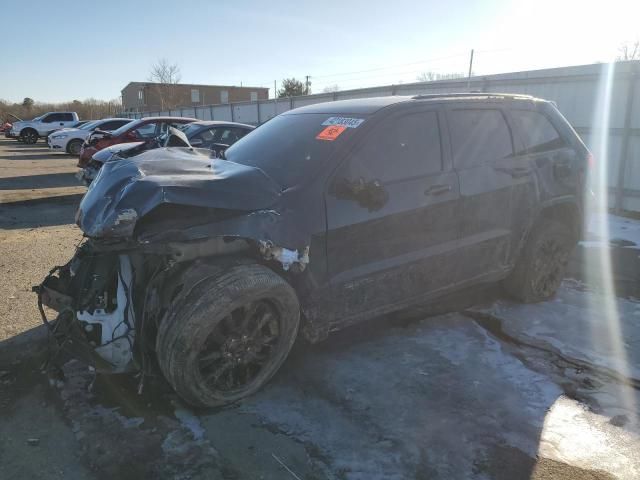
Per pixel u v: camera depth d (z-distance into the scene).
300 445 2.78
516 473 2.59
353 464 2.64
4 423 2.94
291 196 3.18
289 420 2.99
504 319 4.45
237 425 2.94
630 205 9.40
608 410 3.13
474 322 4.39
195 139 9.69
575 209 4.89
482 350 3.89
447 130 3.96
